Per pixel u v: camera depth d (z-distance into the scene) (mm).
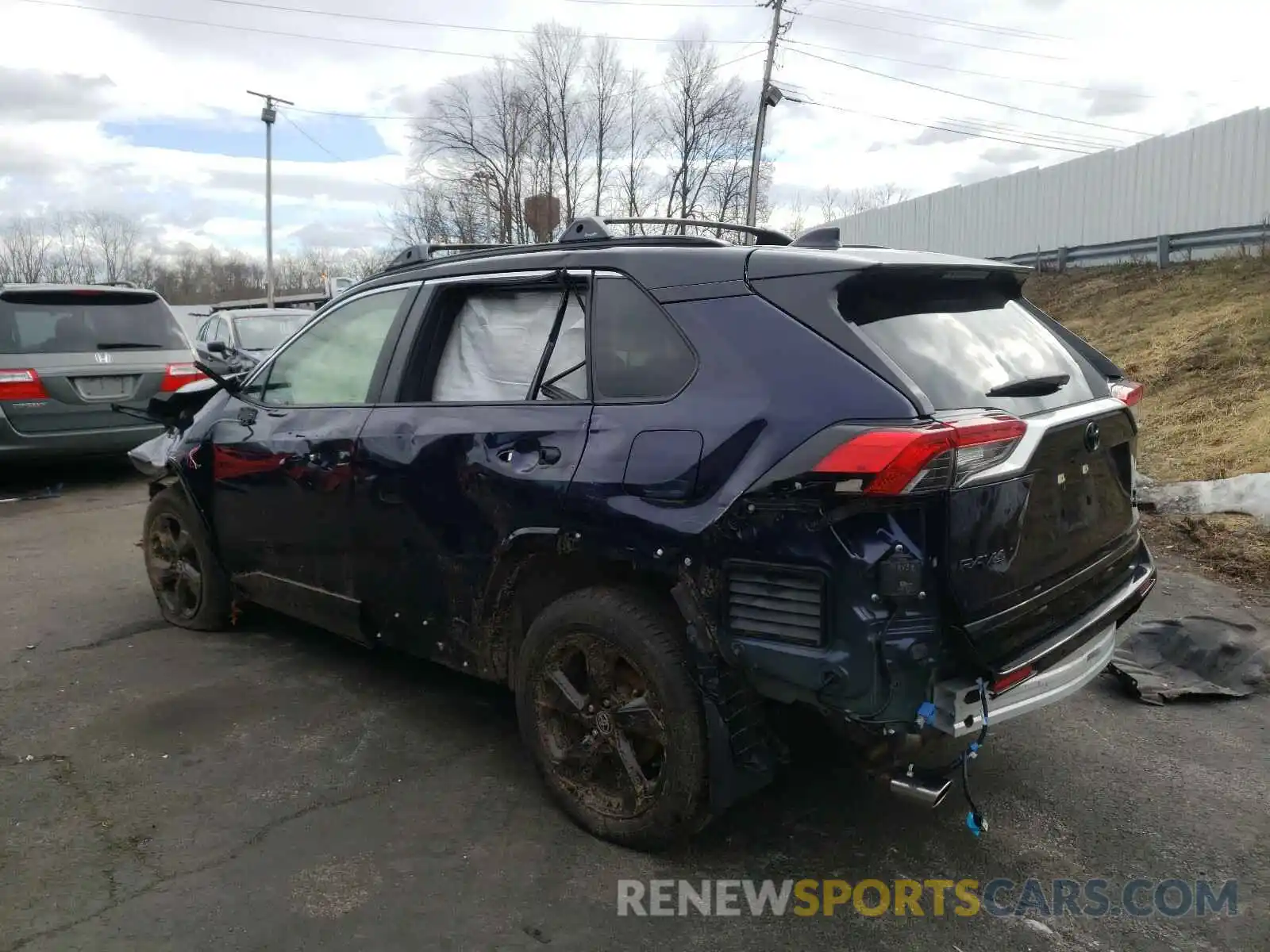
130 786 3312
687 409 2693
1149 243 14883
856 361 2469
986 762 3514
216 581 4707
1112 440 3031
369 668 4406
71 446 8562
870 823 3092
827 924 2598
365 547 3680
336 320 4059
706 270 2832
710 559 2562
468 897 2697
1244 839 3000
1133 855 2922
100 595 5566
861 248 3139
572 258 3168
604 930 2566
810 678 2414
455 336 3525
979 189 19297
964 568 2354
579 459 2895
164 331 9242
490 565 3191
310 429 3906
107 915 2598
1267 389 8312
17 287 8586
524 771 3439
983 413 2508
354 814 3139
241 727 3781
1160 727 3795
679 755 2713
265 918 2590
